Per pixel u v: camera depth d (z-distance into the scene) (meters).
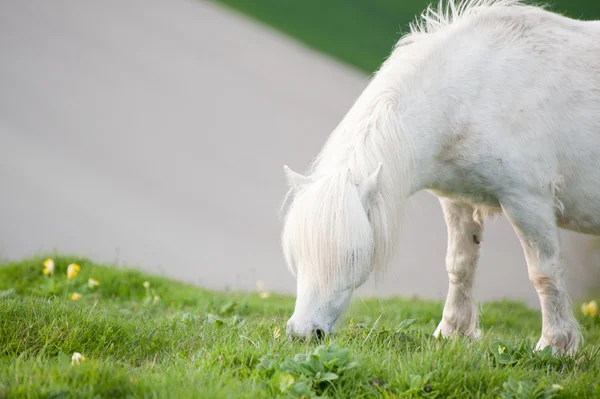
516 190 9.22
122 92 34.72
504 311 15.24
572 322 9.42
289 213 8.34
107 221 22.81
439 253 23.97
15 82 34.12
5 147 27.52
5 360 7.33
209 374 7.14
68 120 31.11
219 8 49.28
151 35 42.09
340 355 7.24
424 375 7.18
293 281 20.09
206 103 34.78
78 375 6.76
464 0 10.84
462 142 9.25
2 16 42.25
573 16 43.19
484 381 7.32
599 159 9.36
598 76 9.45
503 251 25.42
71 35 40.59
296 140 31.70
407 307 14.51
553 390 7.16
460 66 9.30
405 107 9.12
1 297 10.59
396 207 8.61
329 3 52.78
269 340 8.10
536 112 9.20
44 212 22.86
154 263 20.03
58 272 14.41
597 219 9.65
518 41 9.46
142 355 8.15
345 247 7.91
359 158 8.58
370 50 44.50
